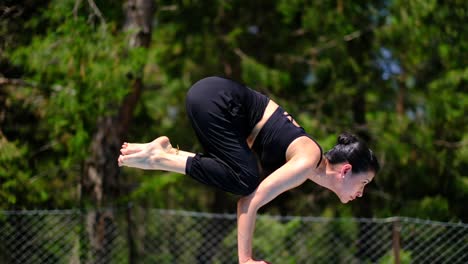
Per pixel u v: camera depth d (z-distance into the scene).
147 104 29.31
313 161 7.27
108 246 20.09
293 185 7.21
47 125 21.73
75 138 18.75
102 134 21.88
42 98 20.86
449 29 25.59
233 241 24.70
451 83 26.33
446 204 25.25
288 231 23.88
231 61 27.12
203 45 25.73
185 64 26.64
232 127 7.51
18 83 20.45
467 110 27.00
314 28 25.47
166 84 27.27
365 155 7.73
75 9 18.83
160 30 27.30
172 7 24.92
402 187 26.78
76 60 18.38
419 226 22.34
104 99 18.34
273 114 7.65
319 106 26.58
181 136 27.38
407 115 27.86
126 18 22.28
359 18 26.56
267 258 23.75
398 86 27.56
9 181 20.23
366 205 26.78
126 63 18.69
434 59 28.42
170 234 23.64
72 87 18.62
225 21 27.39
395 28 25.58
